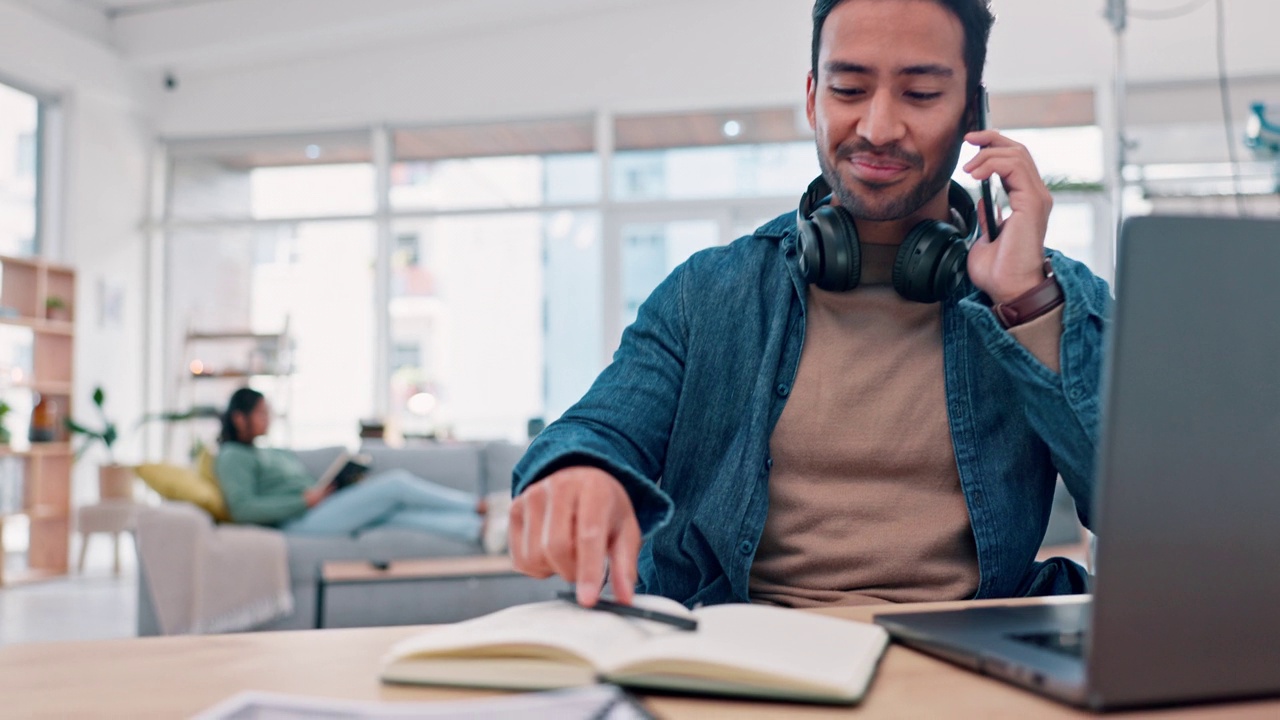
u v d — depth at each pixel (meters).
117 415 7.46
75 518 6.76
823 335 1.00
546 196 7.53
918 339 0.99
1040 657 0.52
